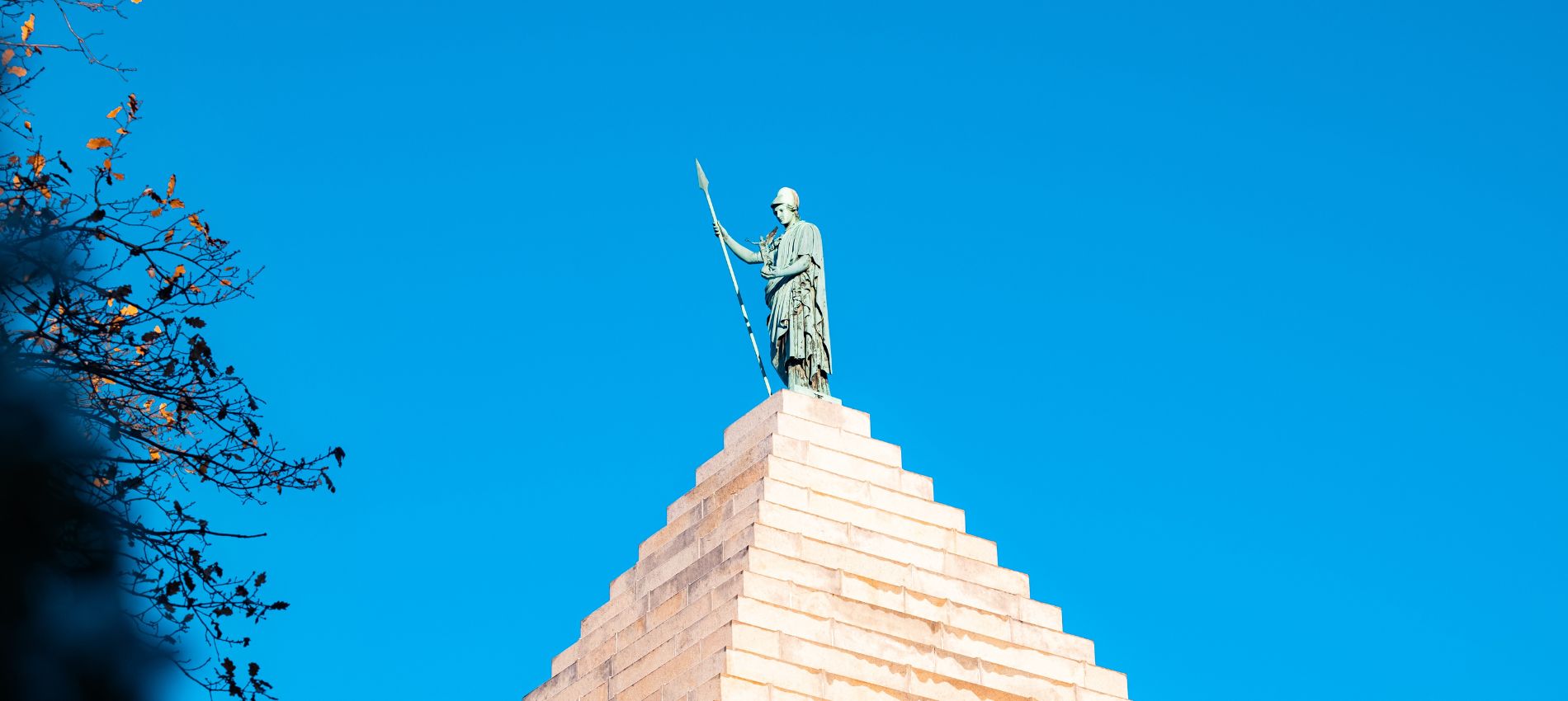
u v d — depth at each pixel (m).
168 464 39.25
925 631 76.44
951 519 81.50
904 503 80.94
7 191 39.09
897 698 73.94
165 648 37.56
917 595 77.50
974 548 80.88
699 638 74.19
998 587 79.88
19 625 35.88
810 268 85.00
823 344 84.00
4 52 38.69
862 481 80.62
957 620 77.69
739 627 72.69
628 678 76.81
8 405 37.22
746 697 70.94
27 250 38.56
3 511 36.47
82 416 38.47
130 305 39.84
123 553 37.81
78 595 36.84
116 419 38.91
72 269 39.00
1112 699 78.44
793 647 73.12
